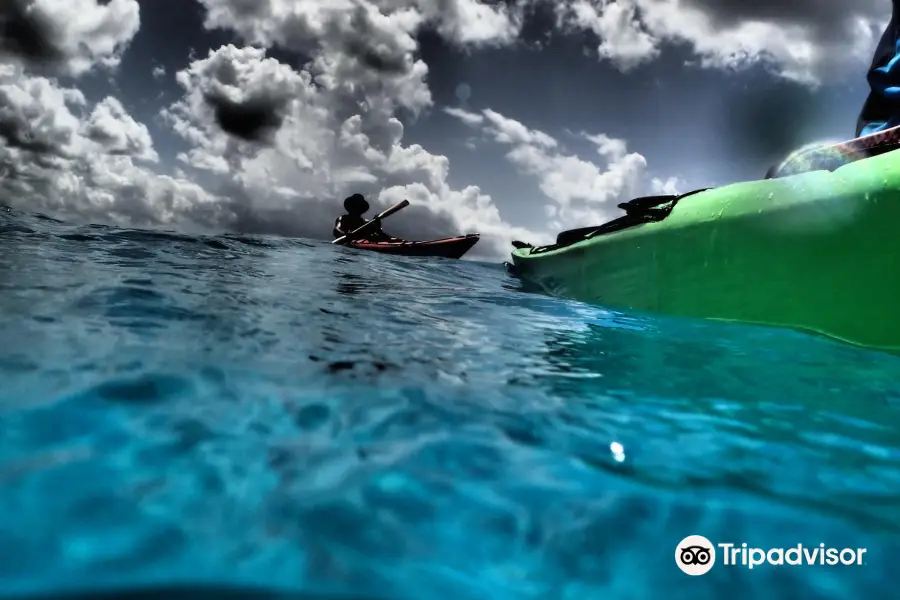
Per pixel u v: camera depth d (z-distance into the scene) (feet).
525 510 2.53
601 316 7.53
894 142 5.50
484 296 9.59
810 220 5.73
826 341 5.62
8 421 2.87
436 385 4.11
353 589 1.99
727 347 5.55
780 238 6.01
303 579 2.01
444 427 3.34
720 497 2.70
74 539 2.09
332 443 3.02
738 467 2.99
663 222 7.55
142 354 4.07
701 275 6.87
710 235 6.77
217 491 2.47
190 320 5.29
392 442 3.10
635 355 5.30
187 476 2.56
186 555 2.07
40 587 1.87
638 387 4.30
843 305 5.48
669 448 3.21
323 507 2.43
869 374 4.65
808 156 6.46
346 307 7.18
